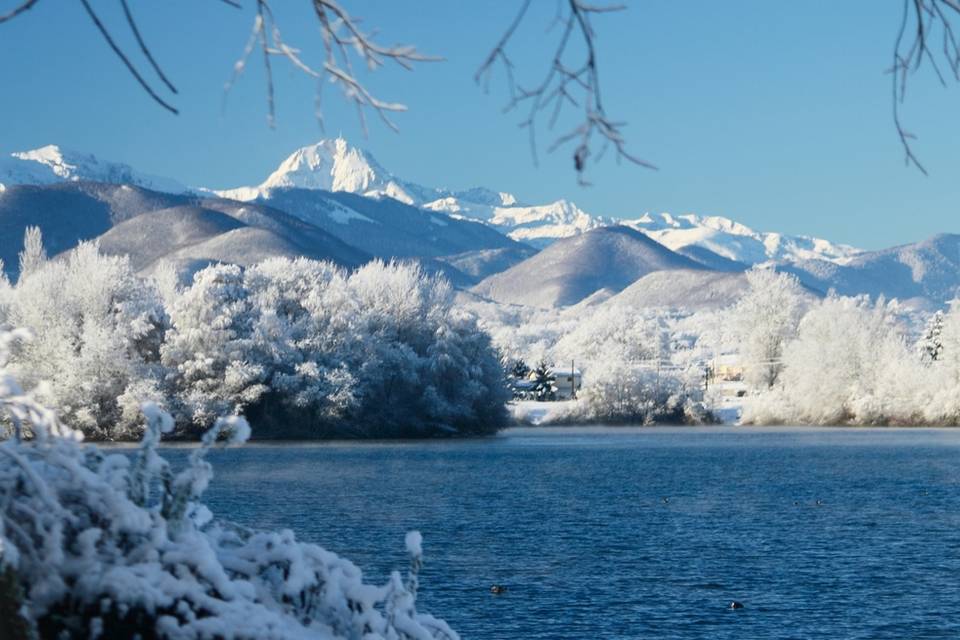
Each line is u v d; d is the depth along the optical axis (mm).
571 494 71000
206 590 8805
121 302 115625
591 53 4539
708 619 32906
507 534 51219
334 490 72500
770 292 179750
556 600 35344
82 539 8547
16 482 8695
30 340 9539
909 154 5039
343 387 122938
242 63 4723
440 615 33344
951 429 152625
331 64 4789
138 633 8367
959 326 154250
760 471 89875
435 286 138375
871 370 160000
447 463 98500
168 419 9633
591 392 181125
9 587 7602
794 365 167000
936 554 44938
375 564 42156
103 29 4480
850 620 32812
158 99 4559
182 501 9367
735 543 48312
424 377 134375
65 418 106500
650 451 116625
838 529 53250
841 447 120375
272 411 124500
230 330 118562
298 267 130250
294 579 9266
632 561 43312
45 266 116312
